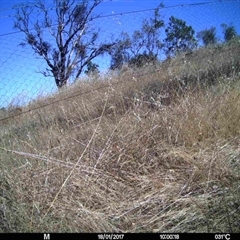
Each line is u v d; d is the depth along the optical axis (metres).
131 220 2.26
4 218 2.30
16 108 4.49
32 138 3.50
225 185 2.42
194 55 6.09
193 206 2.27
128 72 5.69
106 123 3.50
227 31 7.08
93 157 3.02
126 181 2.72
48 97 5.00
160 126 3.30
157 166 2.88
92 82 5.80
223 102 3.49
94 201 2.51
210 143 3.03
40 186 2.61
